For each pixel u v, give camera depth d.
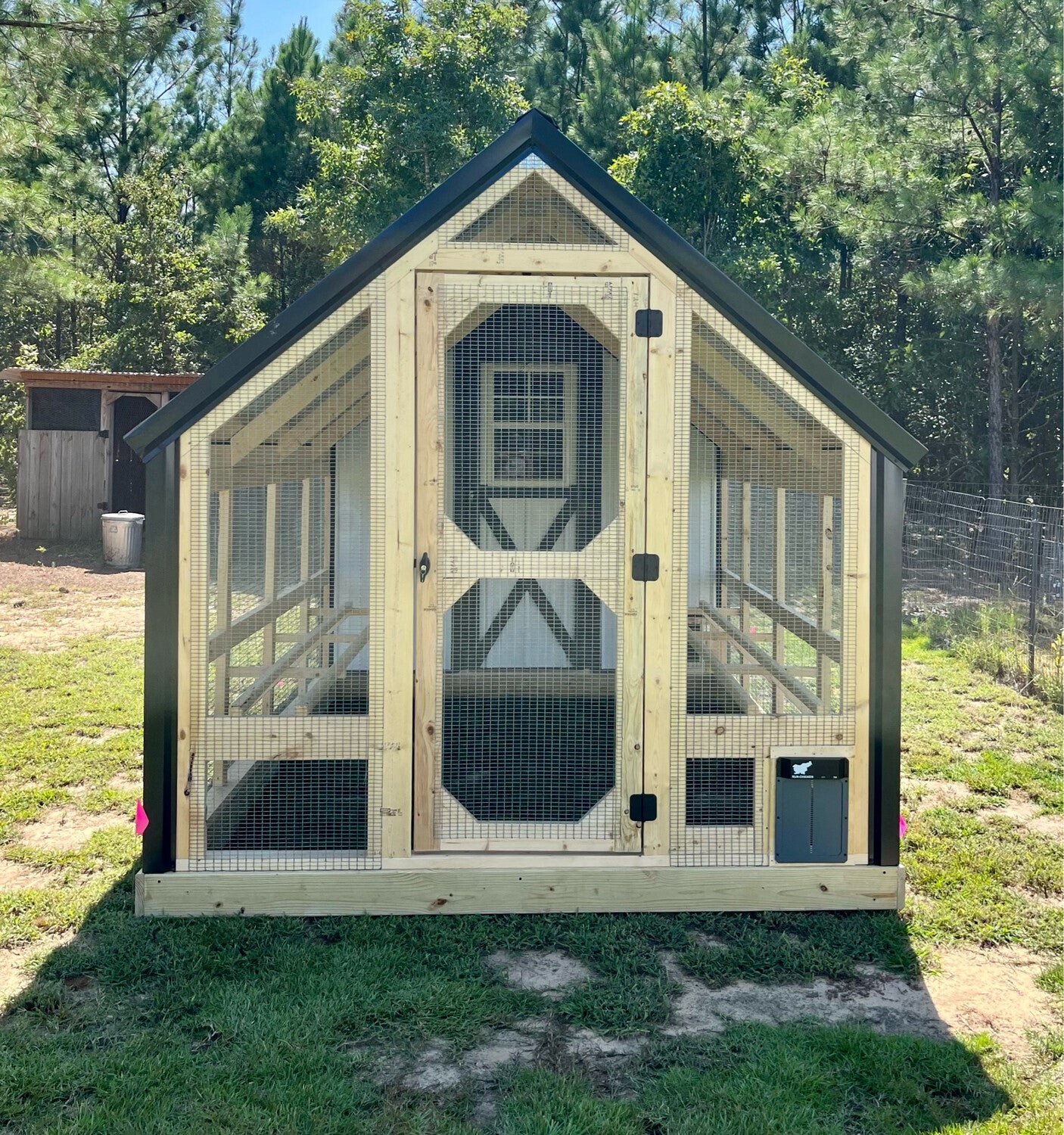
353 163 27.44
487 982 3.96
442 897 4.54
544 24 33.59
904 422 20.83
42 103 16.52
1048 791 6.20
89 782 6.21
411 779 4.59
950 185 17.66
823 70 26.67
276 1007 3.70
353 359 4.71
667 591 4.60
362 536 6.71
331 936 4.34
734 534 6.21
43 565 15.55
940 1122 3.13
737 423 4.99
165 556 4.48
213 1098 3.16
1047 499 19.59
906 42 18.06
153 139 32.81
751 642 5.98
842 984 4.02
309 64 35.22
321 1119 3.07
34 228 17.97
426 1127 3.06
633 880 4.59
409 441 4.52
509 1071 3.36
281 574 6.21
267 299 32.50
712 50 29.05
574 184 4.50
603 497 4.66
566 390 4.64
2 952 4.15
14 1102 3.13
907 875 5.00
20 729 7.24
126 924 4.38
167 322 27.81
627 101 28.56
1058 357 19.52
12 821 5.56
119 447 18.47
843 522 4.66
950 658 9.97
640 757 4.62
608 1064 3.43
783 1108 3.16
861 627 4.67
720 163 22.02
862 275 21.06
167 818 4.52
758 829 4.67
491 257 4.51
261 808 5.35
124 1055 3.38
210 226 33.03
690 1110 3.15
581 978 4.04
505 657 4.80
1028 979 4.07
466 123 27.27
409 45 27.39
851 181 18.23
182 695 4.51
